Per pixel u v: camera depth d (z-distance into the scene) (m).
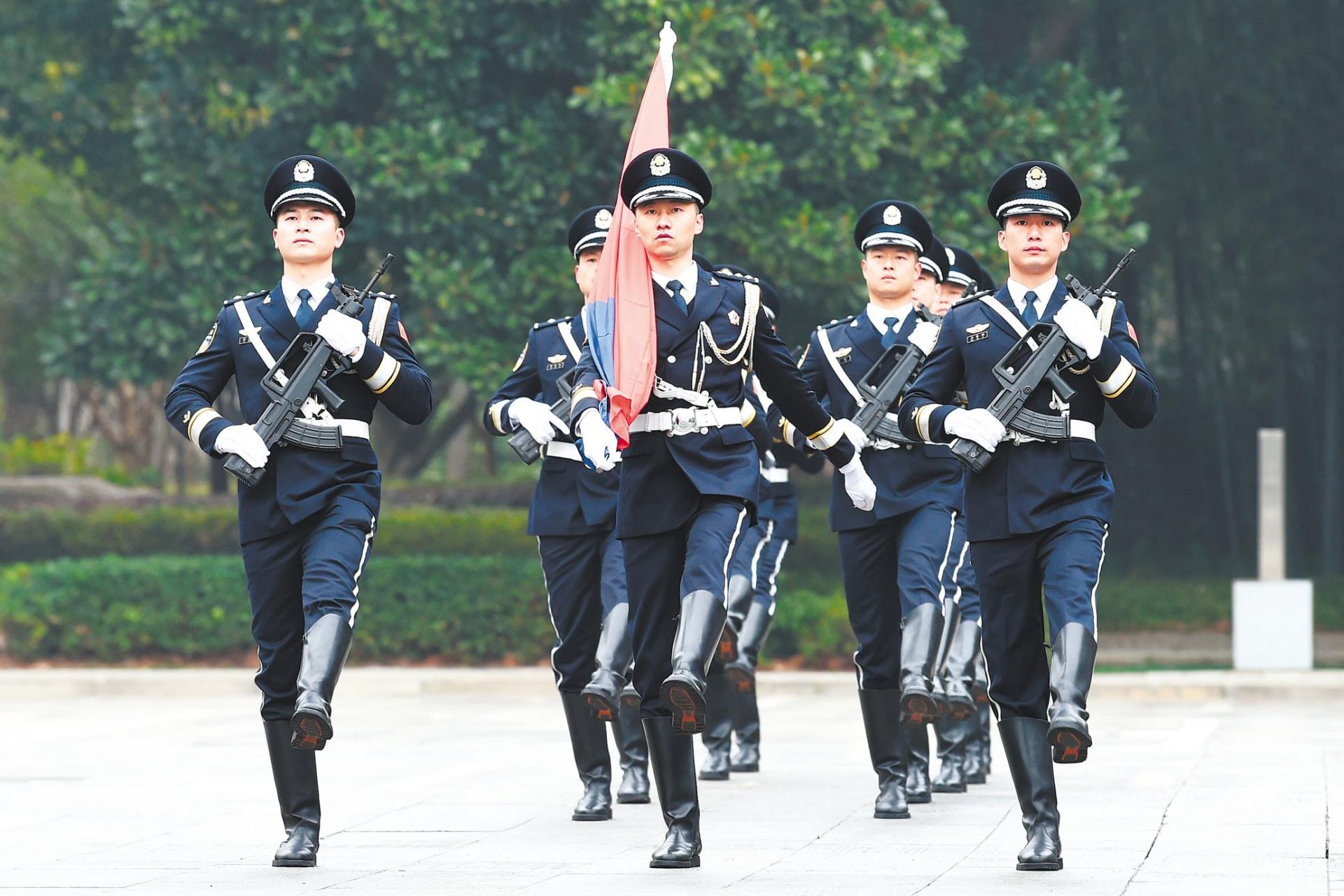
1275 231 78.94
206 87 60.19
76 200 90.75
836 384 25.56
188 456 131.25
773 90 54.97
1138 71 79.50
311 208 20.16
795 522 32.03
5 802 26.83
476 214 58.81
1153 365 86.56
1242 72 78.12
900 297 25.69
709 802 26.08
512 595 56.00
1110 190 63.47
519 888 18.30
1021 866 19.02
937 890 17.86
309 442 19.62
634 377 19.22
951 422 19.39
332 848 21.56
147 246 61.78
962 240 58.00
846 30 58.00
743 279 20.09
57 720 42.09
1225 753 32.31
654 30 55.06
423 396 20.28
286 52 58.88
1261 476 51.38
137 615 56.22
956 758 27.70
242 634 56.69
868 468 24.67
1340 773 28.70
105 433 112.19
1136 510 86.06
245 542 19.80
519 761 32.62
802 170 57.94
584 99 57.62
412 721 41.69
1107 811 24.09
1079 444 19.30
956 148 58.72
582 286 25.34
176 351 63.09
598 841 22.02
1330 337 80.88
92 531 65.19
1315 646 66.25
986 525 19.47
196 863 20.47
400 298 62.09
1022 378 19.25
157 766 32.00
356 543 19.64
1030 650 19.45
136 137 62.06
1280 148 78.94
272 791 28.16
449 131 57.41
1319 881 18.06
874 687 24.34
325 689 18.55
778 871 19.33
